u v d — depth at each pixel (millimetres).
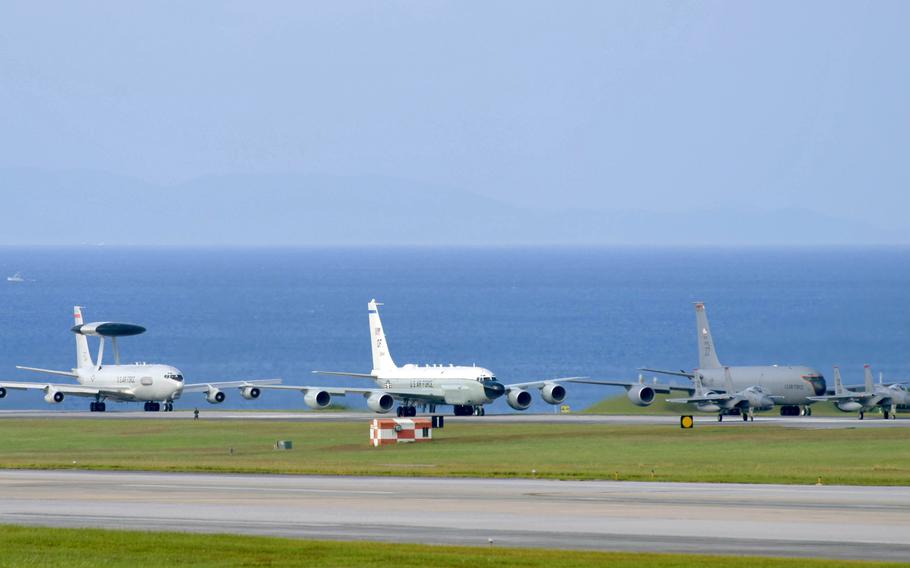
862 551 119375
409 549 120000
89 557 116875
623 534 130000
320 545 121938
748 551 119688
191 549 120250
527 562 113000
